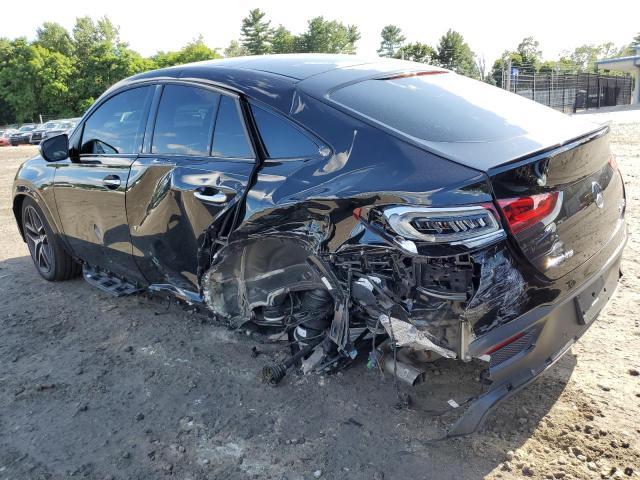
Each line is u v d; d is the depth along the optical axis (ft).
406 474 7.91
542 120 9.29
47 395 10.41
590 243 8.47
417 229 7.22
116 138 12.86
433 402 9.25
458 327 7.32
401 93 9.52
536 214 7.38
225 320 10.94
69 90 231.09
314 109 9.06
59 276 16.08
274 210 8.84
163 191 11.03
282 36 314.96
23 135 116.98
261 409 9.61
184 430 9.20
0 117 240.73
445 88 10.18
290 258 9.68
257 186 9.29
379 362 9.11
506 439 8.46
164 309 13.94
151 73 12.53
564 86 114.52
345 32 317.42
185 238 10.80
